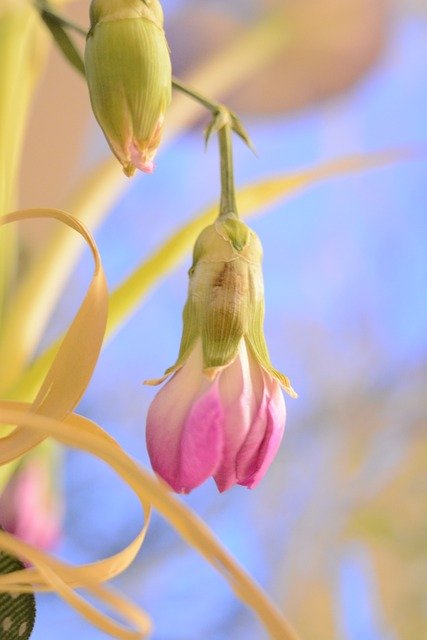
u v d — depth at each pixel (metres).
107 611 0.67
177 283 0.82
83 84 0.69
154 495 0.31
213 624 0.72
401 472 0.78
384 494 0.78
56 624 0.68
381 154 0.45
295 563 0.76
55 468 0.46
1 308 0.42
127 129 0.35
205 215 0.43
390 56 0.79
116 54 0.35
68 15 0.60
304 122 0.83
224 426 0.35
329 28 0.69
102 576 0.33
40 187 0.70
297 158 0.85
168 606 0.71
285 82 0.75
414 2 0.76
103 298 0.34
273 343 0.83
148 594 0.71
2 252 0.42
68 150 0.71
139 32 0.35
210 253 0.37
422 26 0.79
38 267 0.44
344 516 0.77
